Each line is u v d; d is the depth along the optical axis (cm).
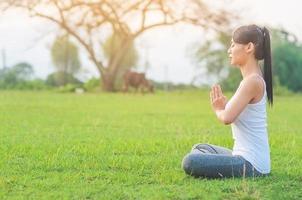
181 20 3931
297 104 2514
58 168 642
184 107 2059
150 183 566
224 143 899
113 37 4156
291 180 573
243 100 566
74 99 2573
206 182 555
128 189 537
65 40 4506
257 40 578
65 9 3916
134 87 3772
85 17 3972
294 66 4472
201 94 3656
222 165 566
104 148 806
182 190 526
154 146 839
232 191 527
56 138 952
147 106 2086
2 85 4509
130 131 1115
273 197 511
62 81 4781
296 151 797
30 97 2669
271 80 590
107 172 612
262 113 578
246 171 570
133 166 653
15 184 559
